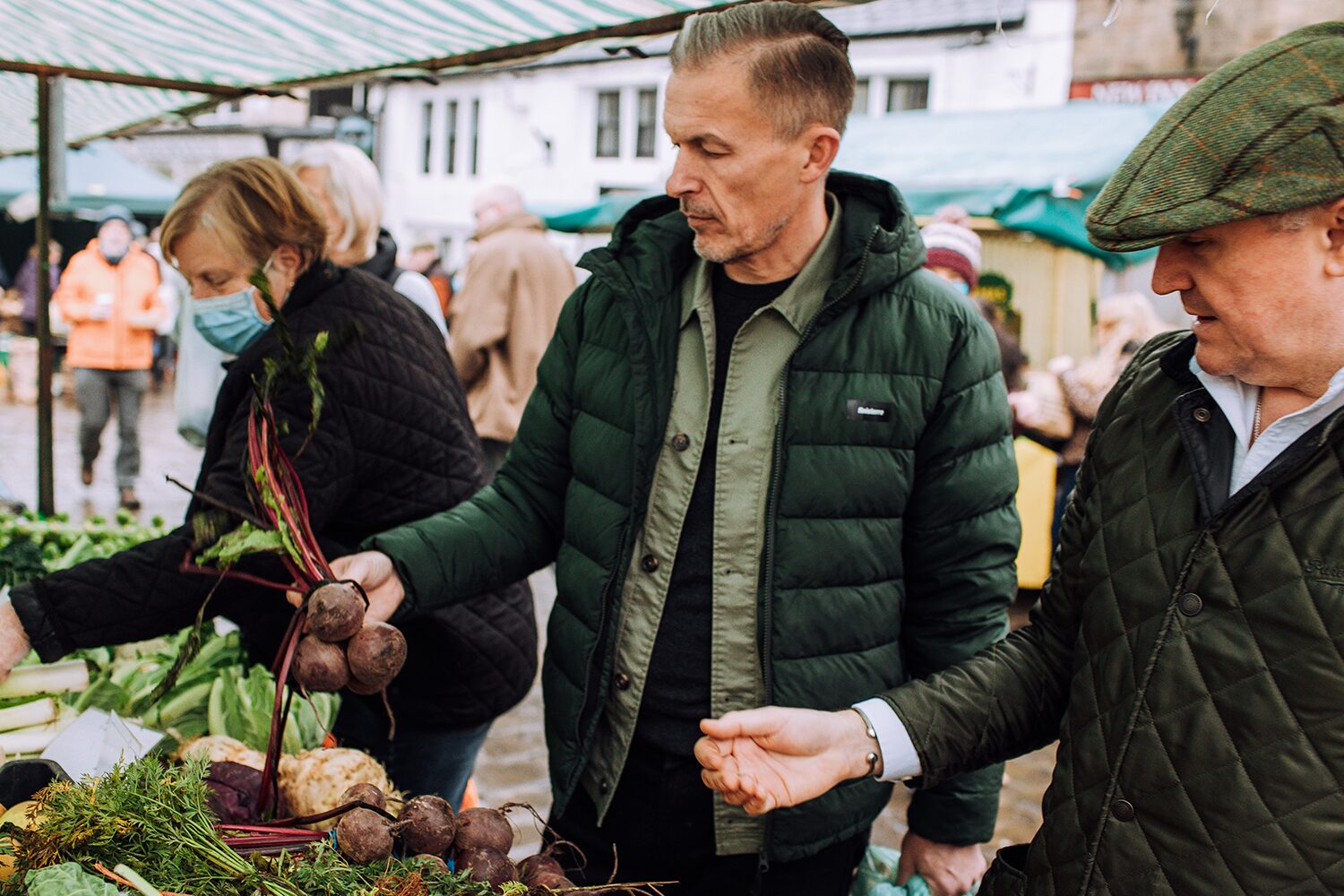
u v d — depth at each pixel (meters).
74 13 3.28
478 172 16.30
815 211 1.77
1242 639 1.16
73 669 2.13
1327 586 1.10
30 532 3.11
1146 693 1.23
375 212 3.85
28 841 1.29
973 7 10.69
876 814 1.91
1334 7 8.79
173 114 5.41
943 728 1.50
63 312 7.90
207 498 1.76
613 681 1.88
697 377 1.83
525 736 4.39
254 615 2.21
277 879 1.31
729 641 1.79
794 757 1.45
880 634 1.83
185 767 1.48
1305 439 1.13
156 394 13.90
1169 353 1.30
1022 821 3.89
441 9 2.62
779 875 1.84
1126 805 1.24
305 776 1.76
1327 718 1.10
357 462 2.11
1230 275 1.12
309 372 1.84
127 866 1.29
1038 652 1.54
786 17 1.64
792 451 1.75
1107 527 1.32
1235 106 1.09
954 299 1.83
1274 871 1.13
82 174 12.35
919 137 7.74
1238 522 1.17
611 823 1.93
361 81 3.50
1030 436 6.05
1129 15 9.76
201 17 3.08
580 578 1.90
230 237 2.03
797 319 1.77
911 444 1.80
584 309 1.99
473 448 2.39
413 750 2.41
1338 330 1.11
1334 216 1.07
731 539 1.78
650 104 14.57
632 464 1.84
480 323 5.41
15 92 5.77
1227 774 1.16
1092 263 6.72
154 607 1.90
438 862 1.40
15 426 10.72
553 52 2.81
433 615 2.29
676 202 1.95
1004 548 1.88
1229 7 9.15
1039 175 6.58
